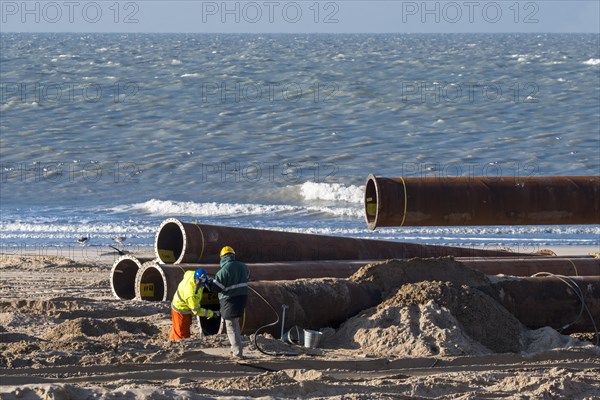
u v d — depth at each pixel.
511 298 46.44
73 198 117.81
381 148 161.75
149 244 86.69
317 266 52.62
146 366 35.81
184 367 36.12
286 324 43.47
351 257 60.16
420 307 43.16
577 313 47.41
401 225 53.72
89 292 60.38
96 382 33.00
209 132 180.50
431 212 53.03
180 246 55.91
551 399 32.50
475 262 55.72
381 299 45.62
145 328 45.75
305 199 119.62
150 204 111.88
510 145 164.00
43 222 99.56
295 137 174.38
